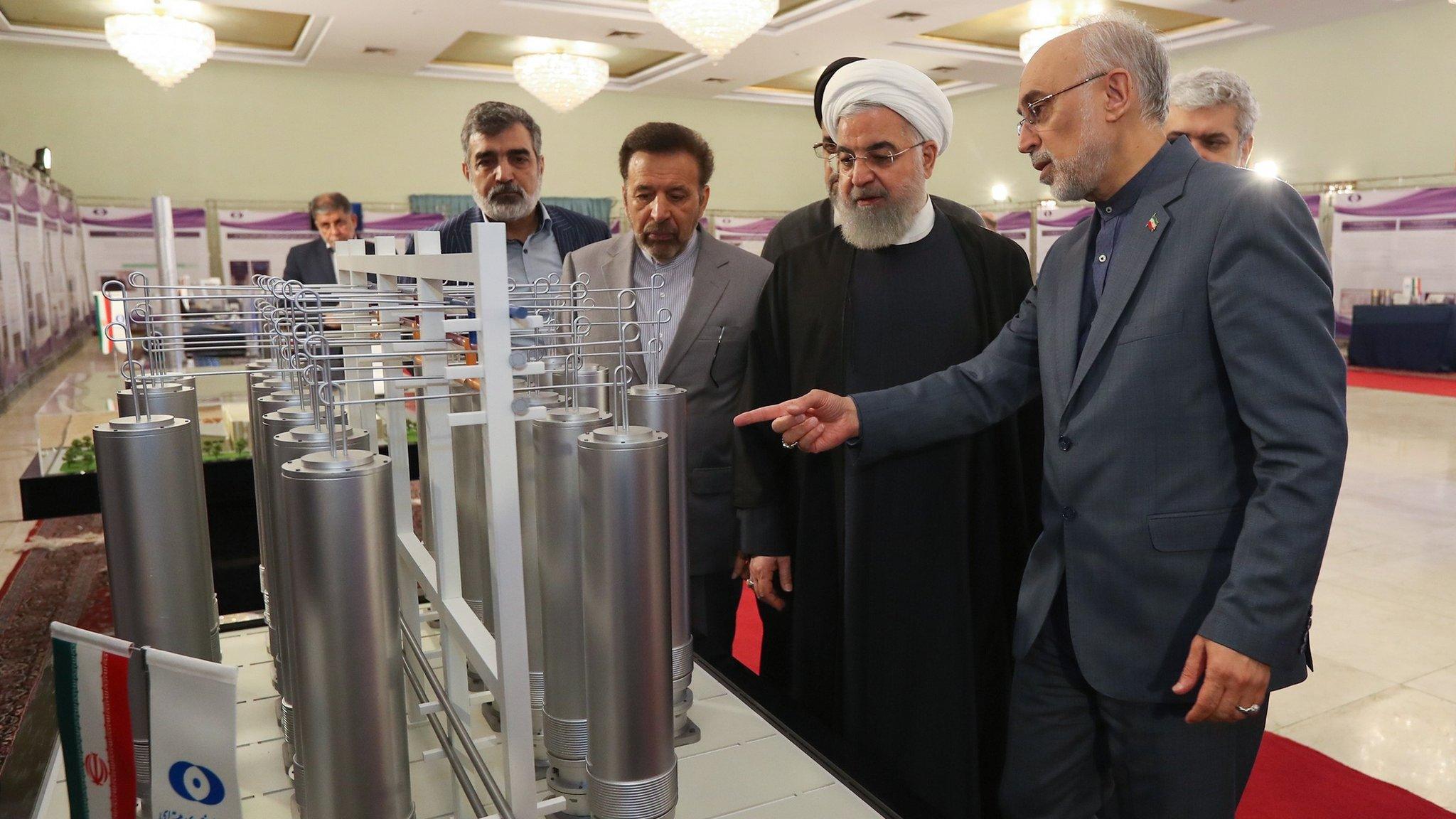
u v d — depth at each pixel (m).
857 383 1.88
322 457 0.78
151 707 0.83
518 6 8.84
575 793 0.96
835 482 1.89
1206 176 1.31
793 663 1.99
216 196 11.33
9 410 7.23
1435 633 3.45
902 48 10.51
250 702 1.27
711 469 2.20
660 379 2.21
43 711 1.23
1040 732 1.54
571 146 13.16
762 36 9.85
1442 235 9.30
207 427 3.04
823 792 1.02
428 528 1.23
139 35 8.02
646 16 9.27
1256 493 1.22
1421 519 4.83
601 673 0.86
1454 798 2.36
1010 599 1.89
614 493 0.83
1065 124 1.37
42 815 1.00
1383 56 9.73
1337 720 2.80
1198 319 1.27
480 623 1.01
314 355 0.84
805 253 2.01
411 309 1.01
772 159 14.45
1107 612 1.37
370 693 0.79
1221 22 10.12
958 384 1.63
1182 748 1.34
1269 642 1.15
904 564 1.83
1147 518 1.31
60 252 9.59
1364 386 8.98
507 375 0.85
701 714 1.21
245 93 11.35
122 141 10.89
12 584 3.92
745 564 2.16
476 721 1.18
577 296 1.14
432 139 12.24
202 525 1.12
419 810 1.03
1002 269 1.89
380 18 9.20
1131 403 1.31
